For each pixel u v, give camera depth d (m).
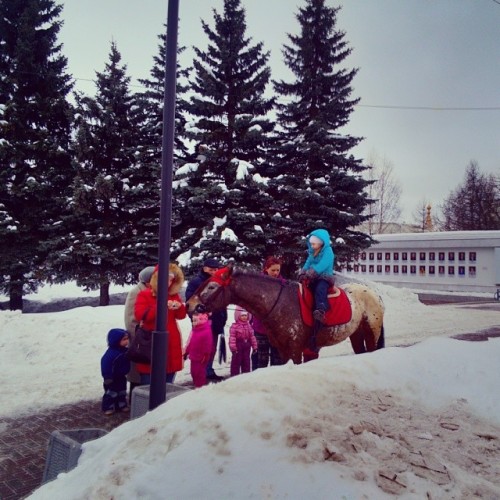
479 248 27.05
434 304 21.72
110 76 17.56
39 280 16.55
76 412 5.95
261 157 17.94
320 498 1.74
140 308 5.12
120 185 16.92
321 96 19.19
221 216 16.62
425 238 28.95
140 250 16.80
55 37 18.64
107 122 16.67
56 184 17.09
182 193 16.38
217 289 5.35
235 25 17.34
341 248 17.53
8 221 15.74
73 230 17.00
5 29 17.47
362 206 18.14
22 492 3.82
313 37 19.48
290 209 17.66
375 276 31.69
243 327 7.30
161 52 19.52
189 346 6.32
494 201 46.28
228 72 17.25
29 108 16.92
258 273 5.55
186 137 16.84
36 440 5.00
